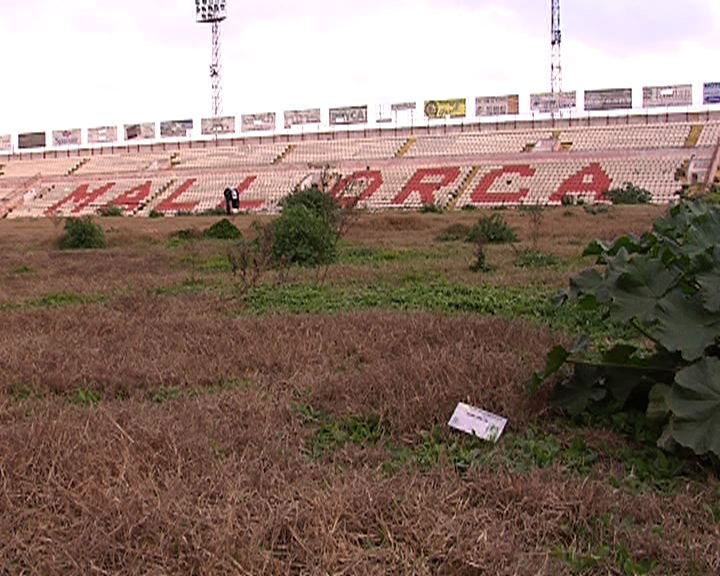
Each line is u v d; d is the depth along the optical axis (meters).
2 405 5.55
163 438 4.46
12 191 57.91
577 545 3.47
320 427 5.10
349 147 58.12
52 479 3.91
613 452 4.60
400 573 3.16
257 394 5.65
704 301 4.47
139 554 3.27
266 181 52.44
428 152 54.94
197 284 12.61
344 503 3.62
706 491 3.97
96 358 6.83
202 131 65.38
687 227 5.32
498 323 7.77
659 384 4.73
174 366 6.54
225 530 3.33
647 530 3.53
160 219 38.19
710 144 47.97
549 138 54.09
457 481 4.00
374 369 6.09
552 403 5.21
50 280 13.86
